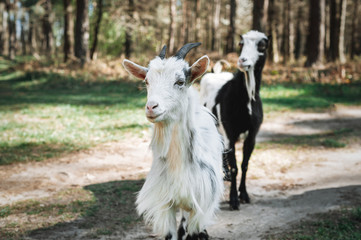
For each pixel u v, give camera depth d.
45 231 4.18
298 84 17.66
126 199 5.20
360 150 7.85
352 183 5.83
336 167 6.75
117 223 4.45
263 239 3.98
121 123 10.12
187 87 3.18
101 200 5.14
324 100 14.17
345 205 4.75
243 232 4.25
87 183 5.86
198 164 3.38
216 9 38.16
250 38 4.81
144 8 28.31
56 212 4.68
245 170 5.21
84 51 24.16
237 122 4.95
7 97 15.11
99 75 20.78
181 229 3.85
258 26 20.22
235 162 5.03
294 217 4.57
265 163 7.00
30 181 5.86
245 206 5.09
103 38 37.97
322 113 12.16
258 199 5.34
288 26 34.22
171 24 26.17
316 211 4.67
